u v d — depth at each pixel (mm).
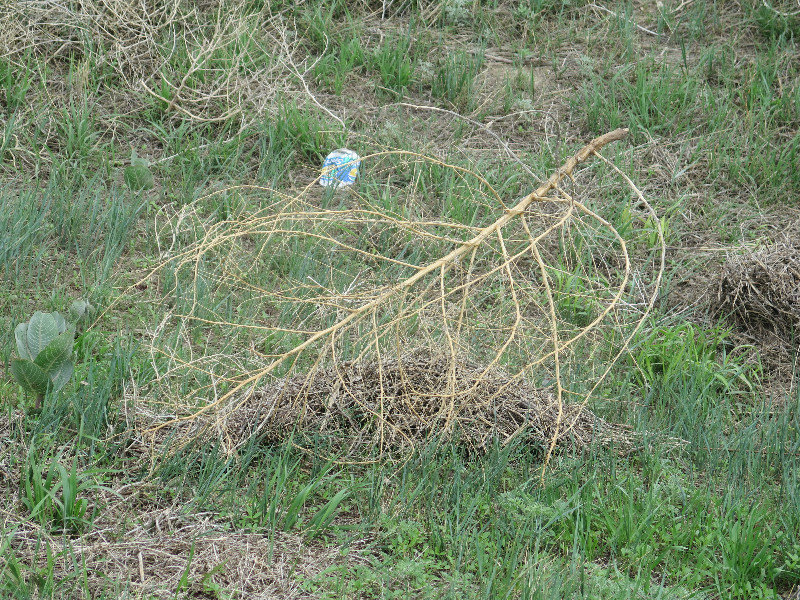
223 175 5891
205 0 7227
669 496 3594
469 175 5805
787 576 3234
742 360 4750
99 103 6371
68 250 5059
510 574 3041
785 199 6020
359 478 3566
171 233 5277
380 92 6820
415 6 7809
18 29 6516
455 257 3555
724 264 5223
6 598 2764
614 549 3287
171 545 3146
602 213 5703
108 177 5773
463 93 6832
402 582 3080
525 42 7543
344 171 5617
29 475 3309
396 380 3854
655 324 4883
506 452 3619
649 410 4309
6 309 4508
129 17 6762
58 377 3717
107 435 3691
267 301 4820
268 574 3051
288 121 6211
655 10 8016
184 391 3926
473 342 4379
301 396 3781
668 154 6324
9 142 5797
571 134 6590
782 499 3633
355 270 5125
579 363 4469
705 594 3143
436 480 3500
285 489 3494
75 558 3008
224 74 6387
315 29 7238
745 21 7730
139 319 4539
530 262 5367
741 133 6582
